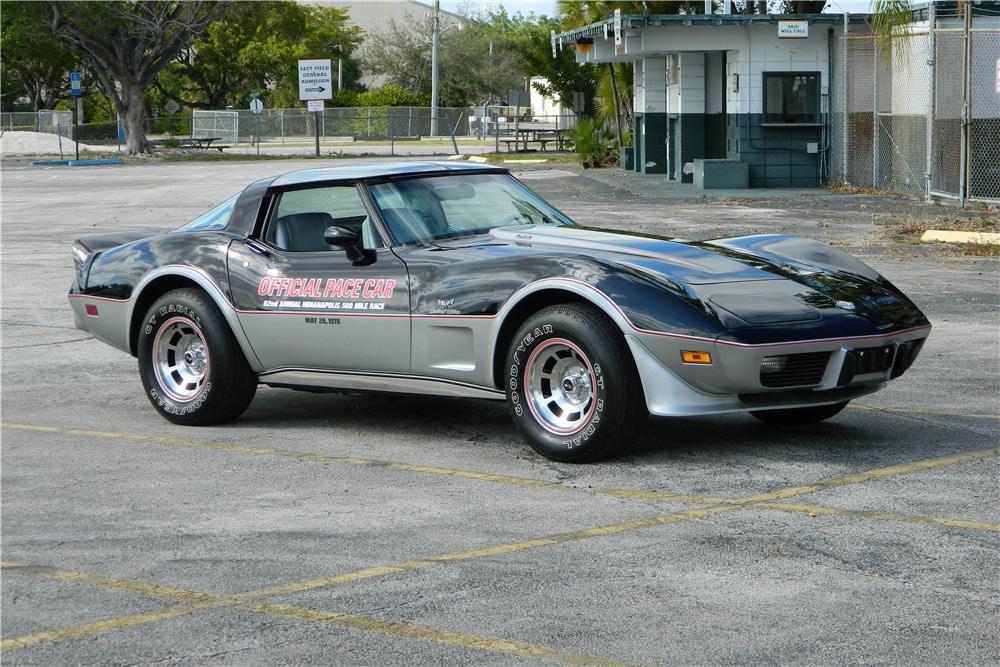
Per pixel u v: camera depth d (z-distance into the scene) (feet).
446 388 19.88
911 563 13.88
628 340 17.66
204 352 22.26
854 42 78.13
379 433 21.48
